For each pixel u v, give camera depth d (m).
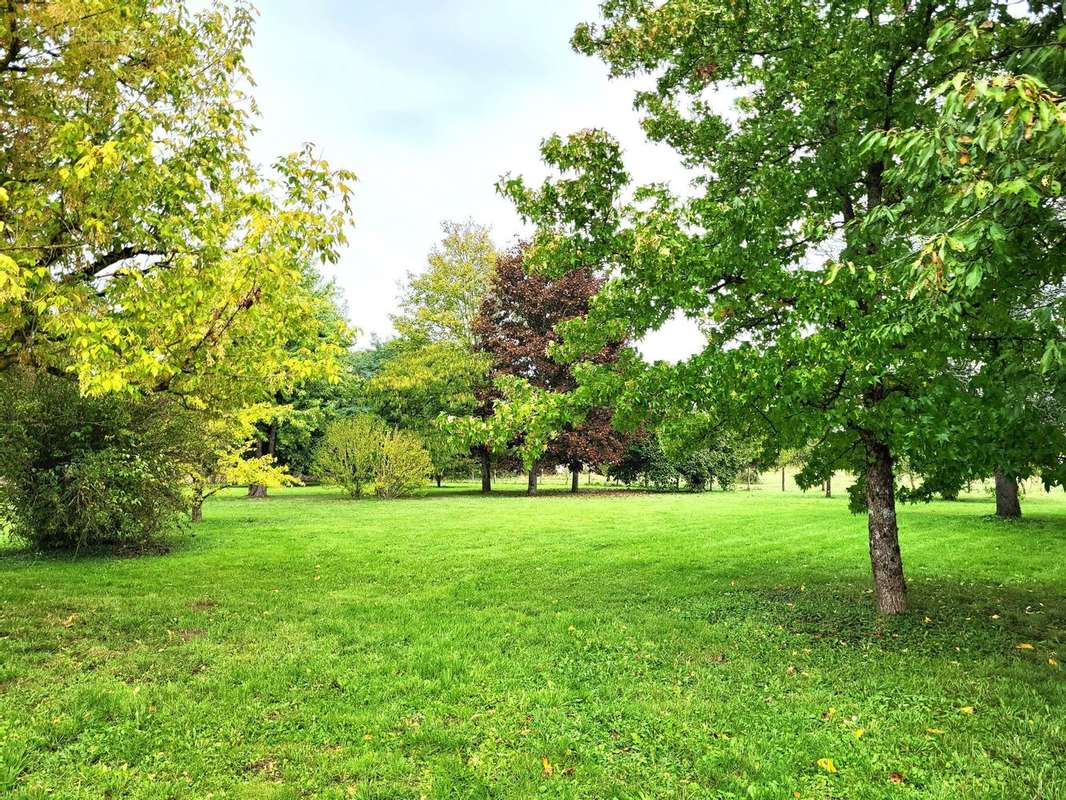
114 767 3.59
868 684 4.88
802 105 6.66
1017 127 3.19
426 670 5.18
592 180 6.70
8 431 10.05
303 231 6.32
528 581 8.98
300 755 3.74
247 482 16.06
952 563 10.35
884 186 6.80
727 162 7.32
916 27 5.98
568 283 29.48
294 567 10.07
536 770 3.57
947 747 3.83
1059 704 4.47
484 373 30.73
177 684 4.83
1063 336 4.25
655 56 7.02
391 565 10.26
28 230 5.73
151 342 5.77
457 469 35.03
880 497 7.11
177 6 7.54
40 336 5.86
